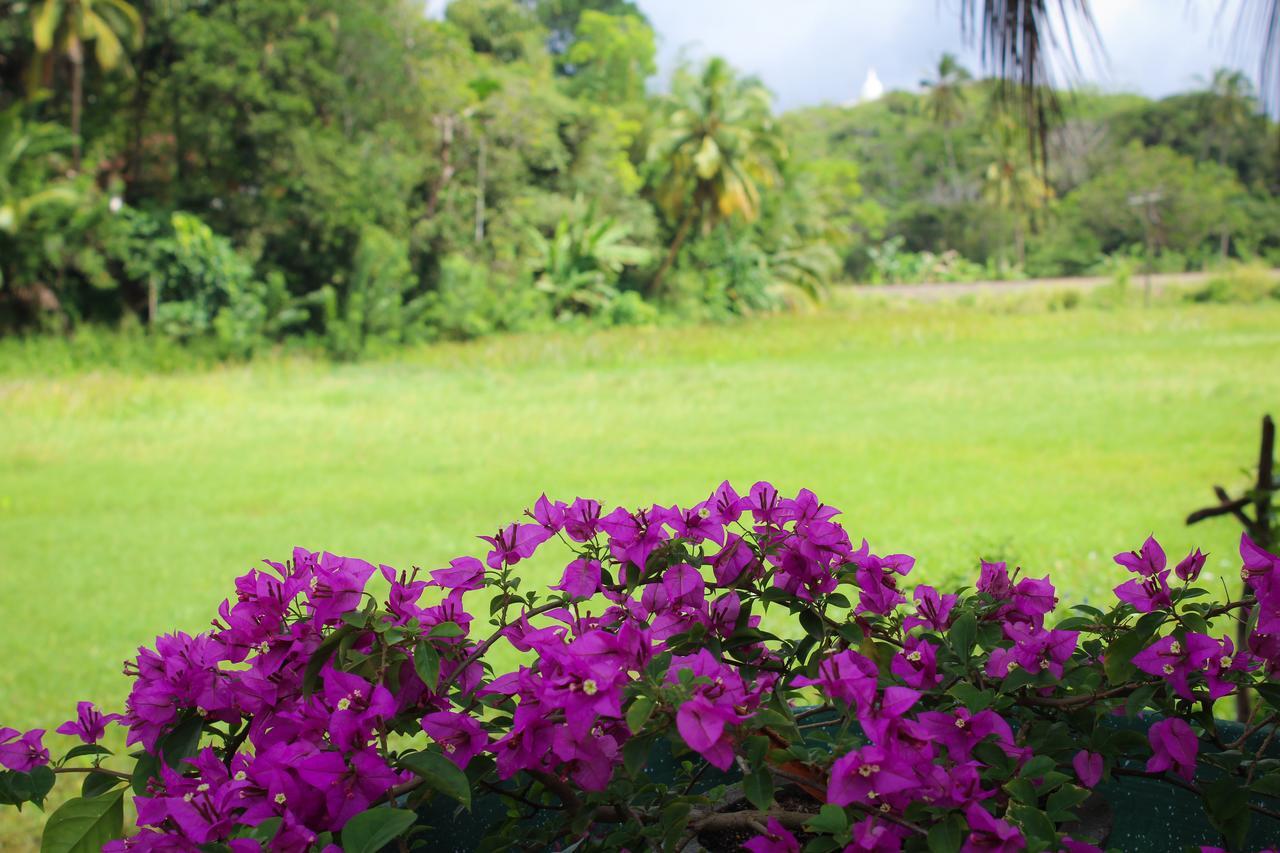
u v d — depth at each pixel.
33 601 7.23
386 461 13.92
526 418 17.95
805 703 1.55
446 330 33.81
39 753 1.26
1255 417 16.02
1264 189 57.59
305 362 29.28
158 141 32.91
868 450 14.01
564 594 1.23
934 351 29.89
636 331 35.78
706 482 12.02
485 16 57.03
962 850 0.96
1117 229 59.44
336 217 30.56
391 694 1.13
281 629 1.17
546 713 1.07
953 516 9.47
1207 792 1.10
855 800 0.95
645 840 1.12
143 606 7.06
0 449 14.84
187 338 29.86
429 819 1.36
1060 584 6.41
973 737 1.09
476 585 1.24
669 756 1.46
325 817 1.04
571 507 1.27
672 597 1.17
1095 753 1.17
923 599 1.30
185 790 1.13
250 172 31.42
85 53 32.56
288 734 1.15
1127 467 12.15
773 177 47.75
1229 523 8.62
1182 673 1.11
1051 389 20.31
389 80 33.16
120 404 19.05
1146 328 35.53
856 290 57.22
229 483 12.33
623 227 39.81
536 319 36.78
